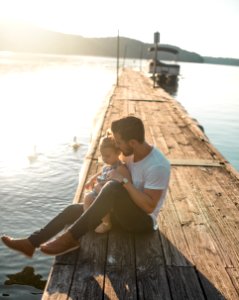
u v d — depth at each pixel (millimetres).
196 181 6082
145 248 3820
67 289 3121
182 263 3602
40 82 42562
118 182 3555
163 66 49156
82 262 3525
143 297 3078
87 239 3924
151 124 11391
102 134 9266
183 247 3904
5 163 12023
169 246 3896
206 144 8742
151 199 3572
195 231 4293
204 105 31422
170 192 5531
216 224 4504
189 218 4648
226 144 17344
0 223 7980
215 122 23234
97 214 3469
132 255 3684
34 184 10359
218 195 5492
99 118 12344
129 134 3494
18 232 7664
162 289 3195
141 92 21906
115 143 3727
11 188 9938
